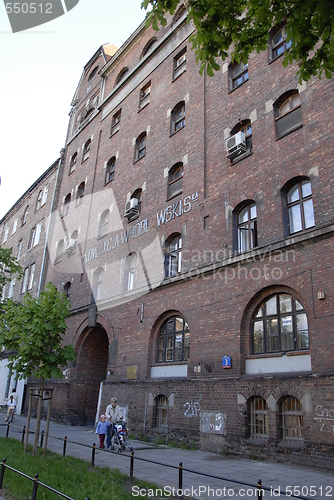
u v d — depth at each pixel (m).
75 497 6.80
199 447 13.27
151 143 21.23
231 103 16.88
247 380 12.50
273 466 10.52
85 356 22.69
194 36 7.43
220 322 14.11
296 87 14.34
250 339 13.29
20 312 11.78
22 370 11.98
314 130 13.19
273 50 16.12
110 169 25.41
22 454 10.47
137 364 17.41
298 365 11.73
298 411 11.25
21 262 34.31
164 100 21.25
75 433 17.08
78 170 29.25
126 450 12.61
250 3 6.84
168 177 19.14
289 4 6.79
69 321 23.89
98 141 27.50
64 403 21.83
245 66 17.08
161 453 12.31
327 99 13.10
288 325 12.41
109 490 7.16
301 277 12.05
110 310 20.36
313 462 10.23
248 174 15.02
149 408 15.84
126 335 18.64
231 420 12.62
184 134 18.94
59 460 9.81
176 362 15.77
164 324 17.17
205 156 17.30
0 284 21.89
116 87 26.77
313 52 14.16
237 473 9.48
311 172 12.84
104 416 12.91
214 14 7.08
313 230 11.98
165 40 22.67
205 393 13.70
